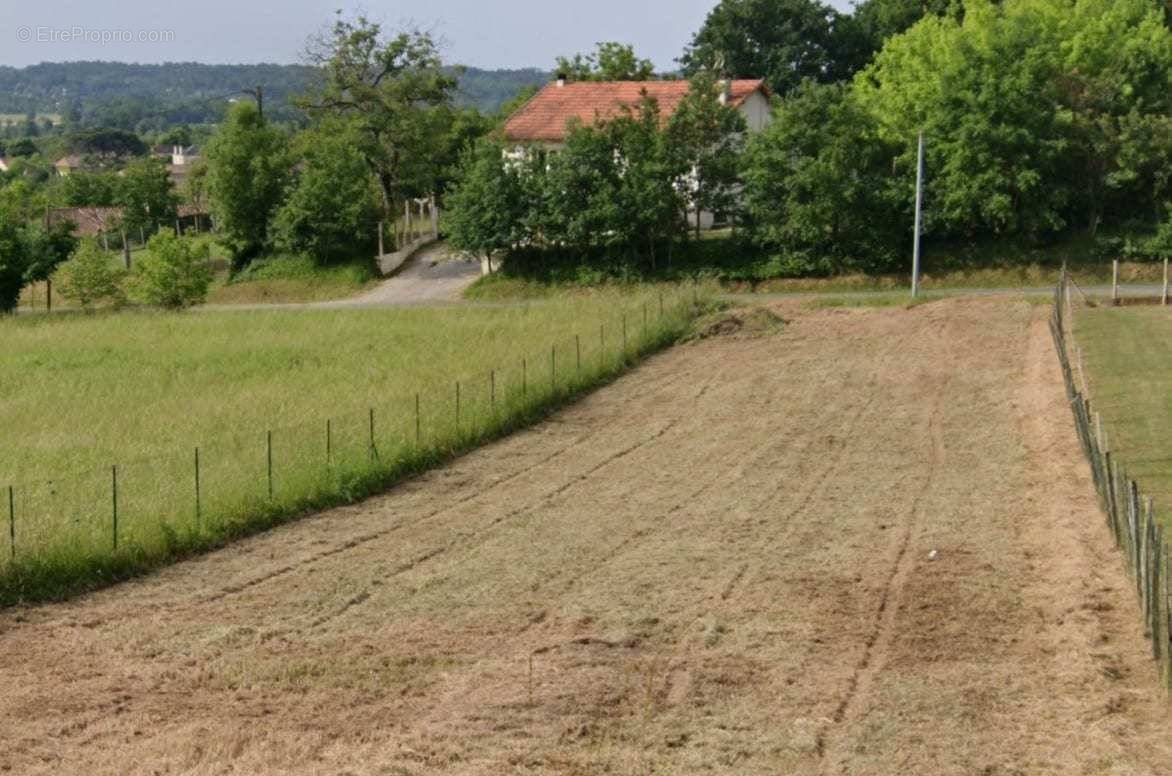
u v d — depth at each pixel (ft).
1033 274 195.11
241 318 164.66
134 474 79.25
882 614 58.80
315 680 51.85
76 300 211.00
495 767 43.39
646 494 83.66
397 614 60.44
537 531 74.95
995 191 197.06
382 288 225.76
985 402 110.42
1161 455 84.84
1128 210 204.95
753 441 99.45
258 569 67.92
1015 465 88.02
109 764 44.09
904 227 201.98
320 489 80.84
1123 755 43.39
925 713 47.39
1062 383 112.37
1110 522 67.62
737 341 146.30
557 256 215.10
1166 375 111.45
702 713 47.65
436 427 95.66
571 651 54.70
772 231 202.49
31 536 65.67
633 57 322.14
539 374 116.26
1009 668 51.72
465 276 227.20
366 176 237.45
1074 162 203.10
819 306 167.53
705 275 196.75
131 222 299.17
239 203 242.78
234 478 78.48
